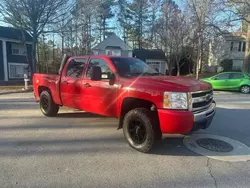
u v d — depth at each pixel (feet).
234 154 12.96
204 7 67.82
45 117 21.08
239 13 61.46
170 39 86.33
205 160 12.10
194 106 12.41
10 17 58.85
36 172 10.53
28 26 61.41
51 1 58.49
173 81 13.12
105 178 10.05
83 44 93.25
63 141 14.69
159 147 13.84
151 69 17.04
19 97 36.11
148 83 12.82
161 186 9.47
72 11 66.39
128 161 11.84
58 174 10.36
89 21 90.68
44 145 13.94
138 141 13.26
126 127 13.75
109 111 14.94
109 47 119.75
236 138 15.75
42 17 61.11
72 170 10.75
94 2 84.74
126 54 122.01
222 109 26.25
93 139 15.14
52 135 15.89
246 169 11.10
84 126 18.16
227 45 112.88
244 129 17.93
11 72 91.20
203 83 13.87
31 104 28.58
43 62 110.83
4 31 88.43
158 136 12.87
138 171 10.75
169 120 11.72
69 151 13.05
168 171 10.80
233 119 21.18
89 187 9.33
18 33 85.46
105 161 11.79
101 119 20.33
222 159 12.26
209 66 119.24
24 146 13.75
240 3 60.18
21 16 59.62
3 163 11.43
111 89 14.51
